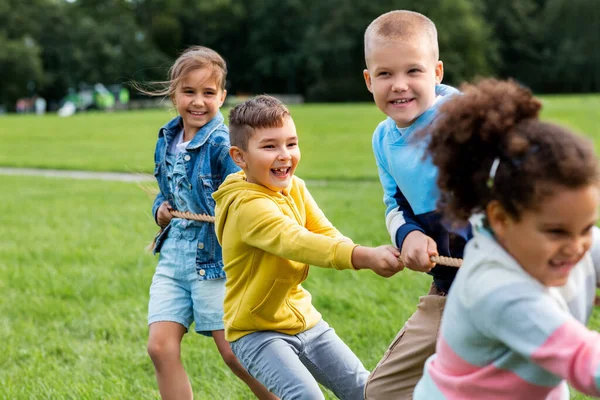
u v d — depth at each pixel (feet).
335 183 38.47
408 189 9.38
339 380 10.33
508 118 6.20
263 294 9.93
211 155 12.51
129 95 211.20
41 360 15.24
